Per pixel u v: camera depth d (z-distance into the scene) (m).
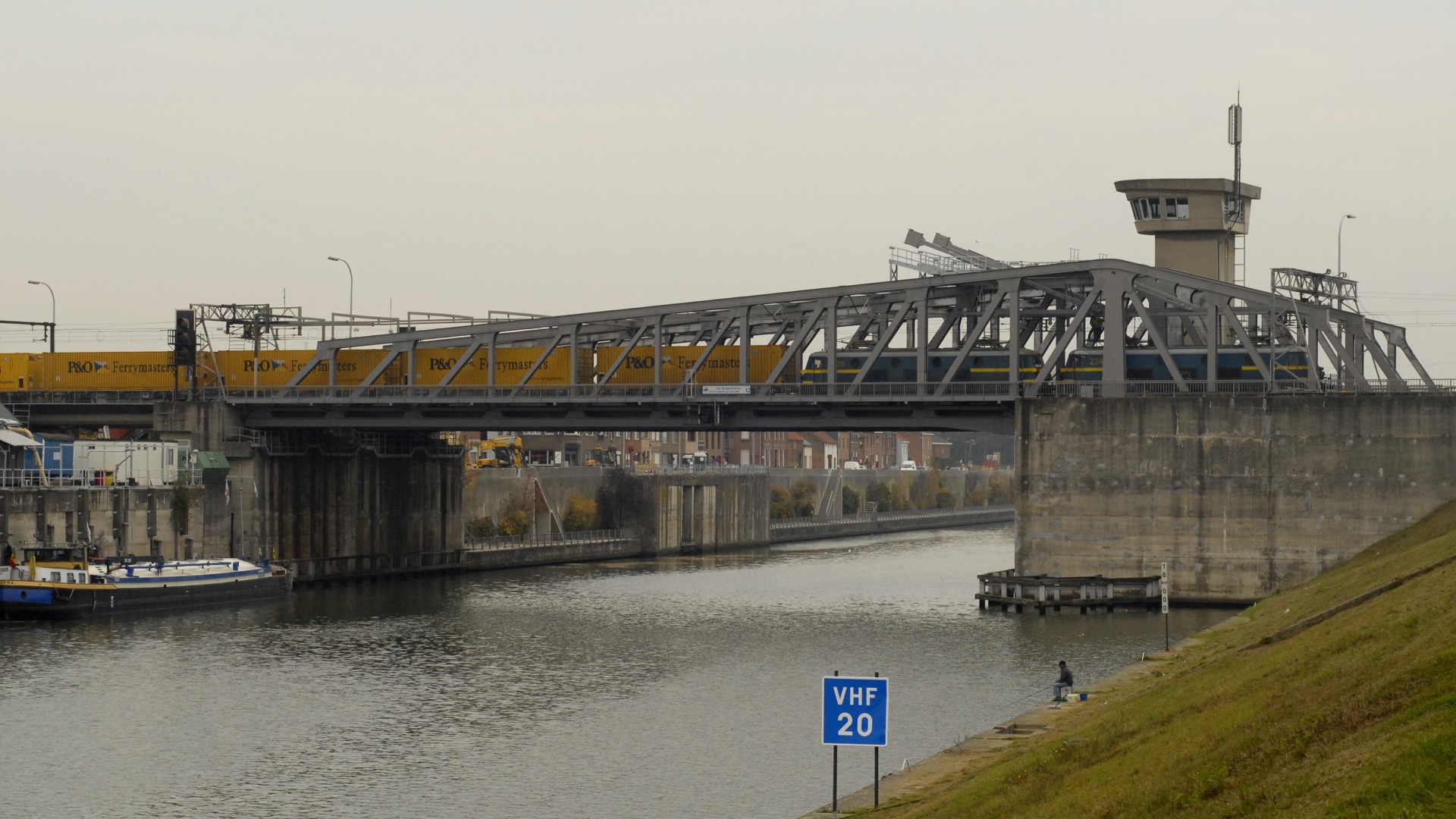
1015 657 96.44
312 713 82.50
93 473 134.75
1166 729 46.09
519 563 179.88
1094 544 121.38
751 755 71.62
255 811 62.94
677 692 88.38
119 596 120.12
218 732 77.75
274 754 72.94
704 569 178.00
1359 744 32.25
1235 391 123.62
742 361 130.00
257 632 113.69
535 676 94.19
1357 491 115.94
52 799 65.12
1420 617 42.22
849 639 108.00
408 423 145.75
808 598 139.00
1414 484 114.75
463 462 177.00
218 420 148.50
